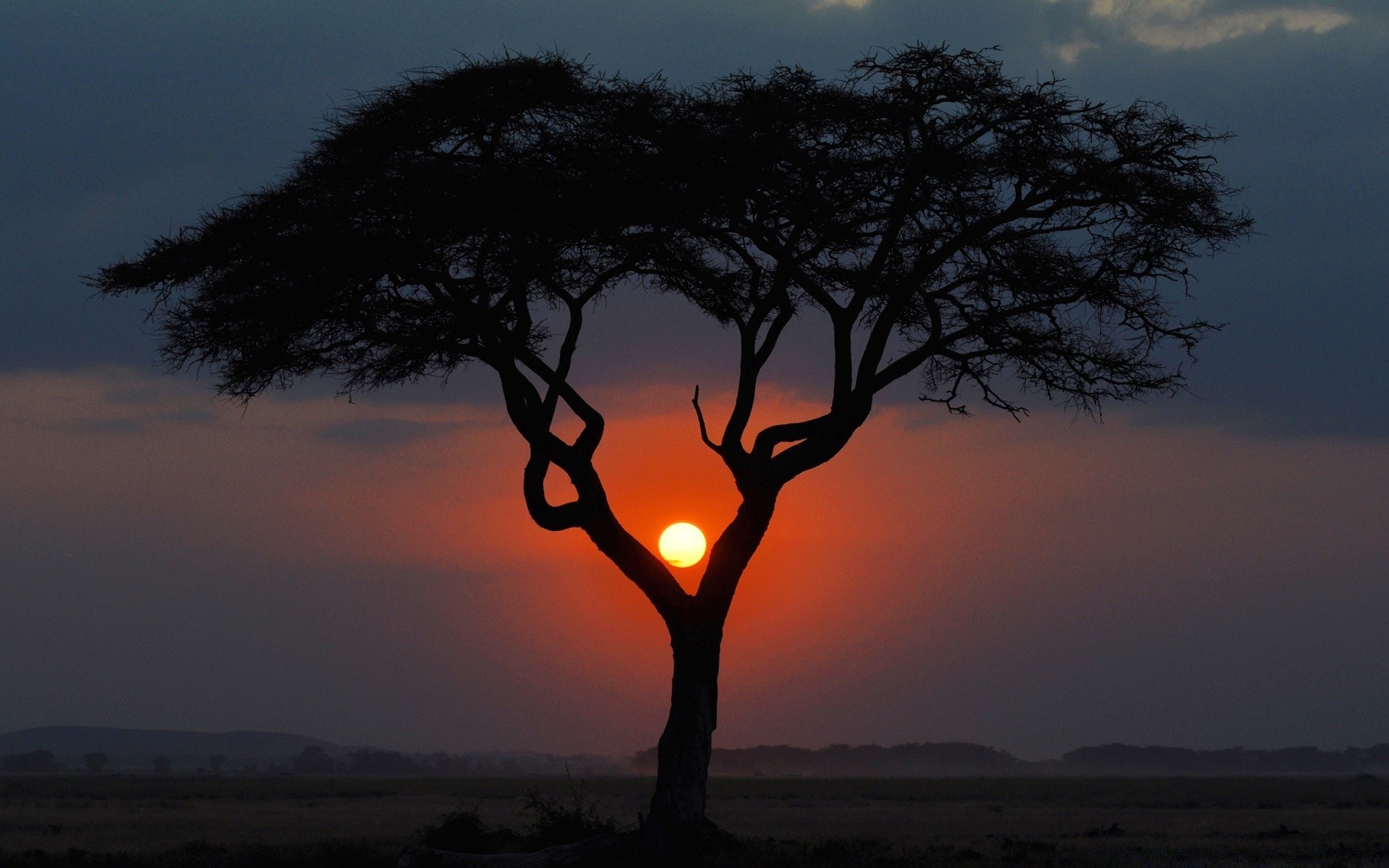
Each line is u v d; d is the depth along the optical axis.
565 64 89.50
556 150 89.56
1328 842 138.38
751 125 85.56
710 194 86.62
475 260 89.94
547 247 86.31
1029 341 94.31
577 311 94.38
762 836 146.75
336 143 89.81
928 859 103.44
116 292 90.81
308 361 93.38
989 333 95.00
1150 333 94.50
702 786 86.06
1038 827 185.75
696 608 88.50
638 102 88.88
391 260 85.06
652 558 89.69
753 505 89.25
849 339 91.94
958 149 87.81
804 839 144.12
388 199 85.38
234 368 93.31
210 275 90.81
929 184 89.62
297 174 90.38
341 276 86.25
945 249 90.25
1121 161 88.81
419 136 90.19
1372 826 186.62
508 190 86.25
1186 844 134.12
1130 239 91.81
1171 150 88.81
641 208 86.25
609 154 87.75
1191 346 94.56
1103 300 93.44
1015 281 94.69
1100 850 120.50
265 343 90.75
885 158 89.94
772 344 96.00
